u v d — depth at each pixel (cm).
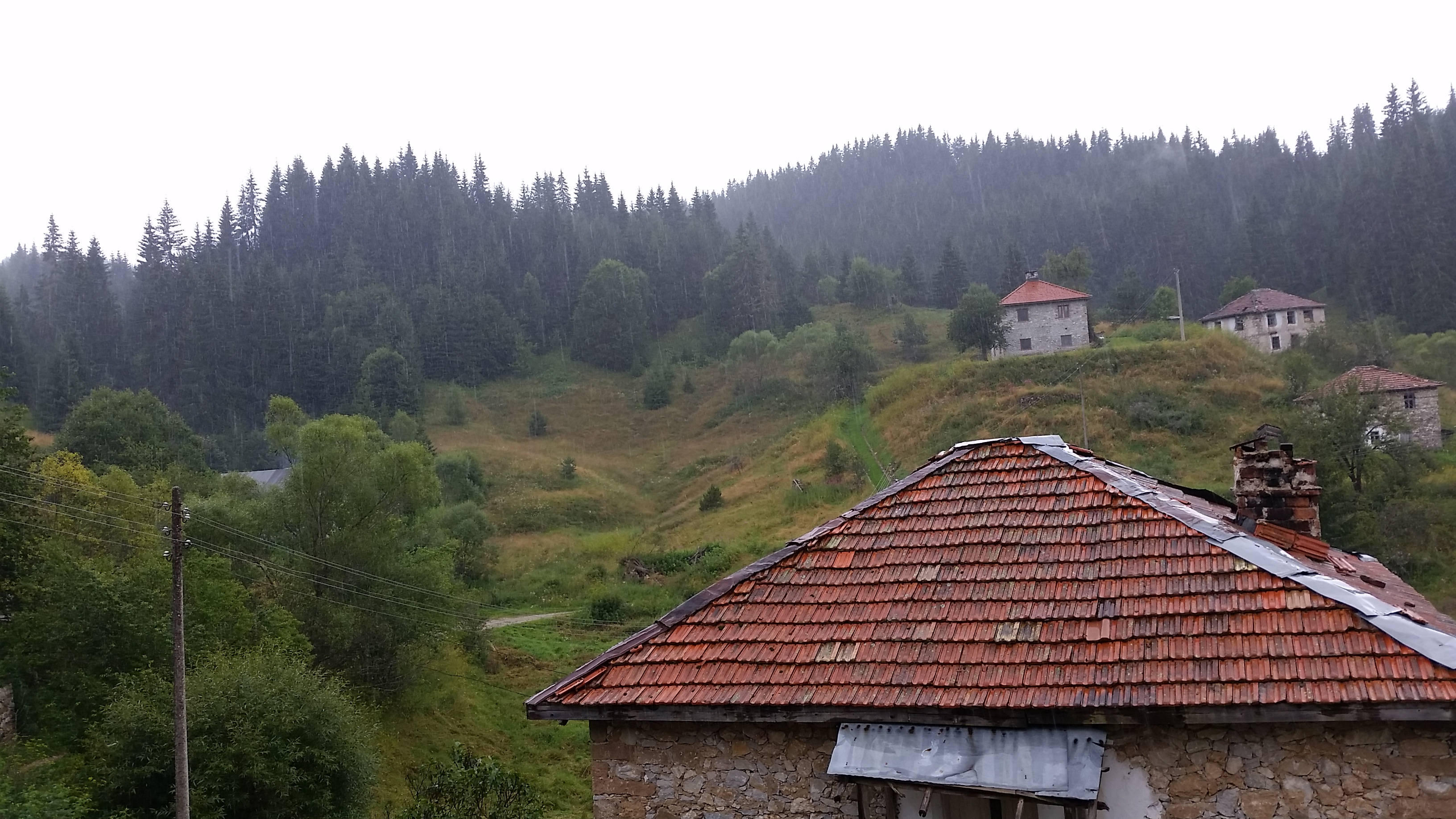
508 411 9844
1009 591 743
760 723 736
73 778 1805
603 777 784
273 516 2967
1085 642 674
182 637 1650
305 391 9925
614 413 9638
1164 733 646
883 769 664
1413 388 4441
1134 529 767
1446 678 571
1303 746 619
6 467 2469
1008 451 920
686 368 10588
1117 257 12512
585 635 3834
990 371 5694
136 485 3306
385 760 2497
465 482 6462
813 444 5953
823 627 767
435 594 2962
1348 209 9550
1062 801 625
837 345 7281
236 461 7544
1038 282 7031
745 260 11681
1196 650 641
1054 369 5528
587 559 5062
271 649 2173
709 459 7431
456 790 1480
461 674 3209
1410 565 2898
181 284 10681
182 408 9288
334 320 10750
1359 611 631
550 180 16338
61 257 12694
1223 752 634
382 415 8931
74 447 5103
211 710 1847
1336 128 14775
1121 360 5403
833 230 17738
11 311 10038
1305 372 4903
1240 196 13250
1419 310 8100
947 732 671
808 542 866
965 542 812
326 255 12812
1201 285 10962
